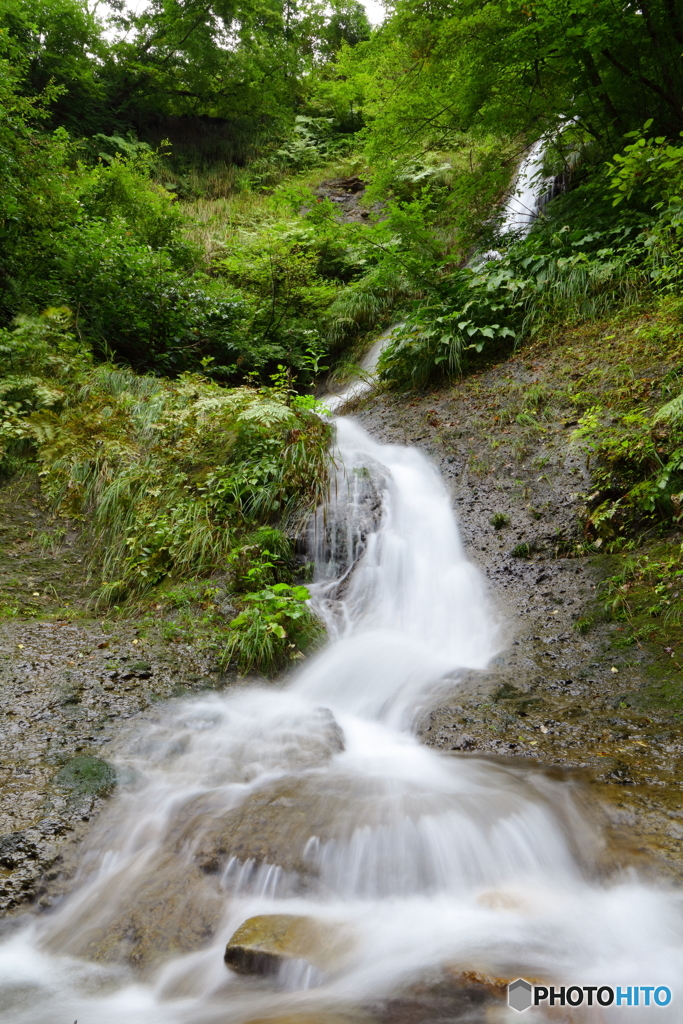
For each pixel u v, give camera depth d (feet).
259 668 14.76
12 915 8.37
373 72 35.06
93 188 36.11
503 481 20.26
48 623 15.92
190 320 32.65
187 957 7.84
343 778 10.75
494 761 10.97
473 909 8.20
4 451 22.09
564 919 7.90
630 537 17.04
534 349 26.07
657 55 26.84
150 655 14.65
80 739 11.61
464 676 13.80
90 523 20.56
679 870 8.27
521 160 40.65
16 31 44.96
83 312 30.73
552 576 16.67
